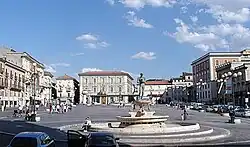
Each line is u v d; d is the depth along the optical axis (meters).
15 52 93.12
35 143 11.30
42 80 114.06
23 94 87.81
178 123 29.08
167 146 17.56
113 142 12.60
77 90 155.88
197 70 117.69
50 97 112.56
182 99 137.75
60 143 19.11
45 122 35.00
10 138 21.56
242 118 45.44
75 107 88.62
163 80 165.88
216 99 92.81
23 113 50.88
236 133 24.22
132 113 27.86
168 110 70.38
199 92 109.25
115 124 27.69
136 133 21.17
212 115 51.47
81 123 33.28
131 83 162.12
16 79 82.31
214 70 100.81
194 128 23.44
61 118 42.16
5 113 52.66
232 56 101.06
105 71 150.50
